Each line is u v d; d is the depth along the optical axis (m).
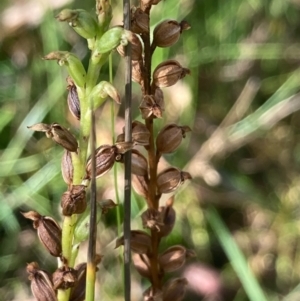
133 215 0.15
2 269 0.15
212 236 0.16
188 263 0.16
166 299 0.08
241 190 0.17
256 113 0.17
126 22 0.06
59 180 0.16
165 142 0.07
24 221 0.16
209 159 0.17
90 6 0.17
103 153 0.06
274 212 0.17
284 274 0.17
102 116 0.17
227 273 0.16
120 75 0.17
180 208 0.16
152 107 0.07
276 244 0.17
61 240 0.07
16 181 0.16
